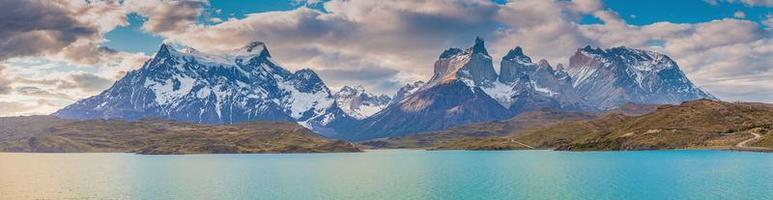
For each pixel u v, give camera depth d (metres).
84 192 197.25
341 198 175.25
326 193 187.88
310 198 176.38
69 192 197.50
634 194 172.62
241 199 176.38
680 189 180.75
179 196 185.12
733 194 167.25
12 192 198.12
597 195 172.12
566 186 195.50
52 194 192.38
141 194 190.75
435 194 181.25
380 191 191.25
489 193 181.00
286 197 179.50
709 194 168.38
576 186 194.88
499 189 190.75
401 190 193.12
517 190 187.12
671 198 163.50
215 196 184.25
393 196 178.12
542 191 183.38
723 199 158.75
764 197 160.38
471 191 187.00
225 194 188.62
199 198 179.75
